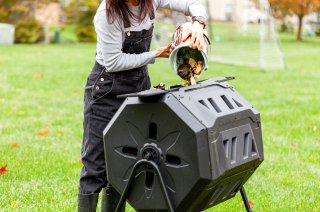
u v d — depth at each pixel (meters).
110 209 3.77
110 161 3.19
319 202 4.64
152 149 3.01
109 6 3.31
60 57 16.12
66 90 10.28
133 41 3.43
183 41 3.27
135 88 3.55
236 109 3.17
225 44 18.25
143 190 3.10
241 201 4.58
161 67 14.15
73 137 6.70
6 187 4.83
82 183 3.65
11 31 20.55
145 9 3.37
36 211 4.31
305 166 5.67
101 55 3.50
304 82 12.03
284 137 6.82
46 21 22.72
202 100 3.05
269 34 15.36
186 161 2.93
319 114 8.27
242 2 18.19
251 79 12.39
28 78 11.62
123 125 3.10
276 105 9.03
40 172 5.26
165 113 2.95
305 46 24.19
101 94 3.52
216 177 2.93
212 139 2.91
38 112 8.18
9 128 7.11
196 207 3.14
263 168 5.54
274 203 4.59
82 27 22.97
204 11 3.49
